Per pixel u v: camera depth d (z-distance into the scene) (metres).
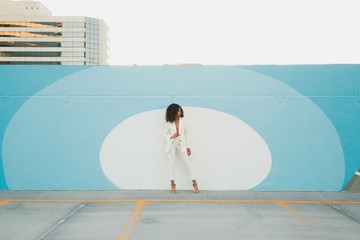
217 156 7.44
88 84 7.50
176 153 7.46
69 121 7.50
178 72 7.49
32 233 4.78
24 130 7.50
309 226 5.10
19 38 129.00
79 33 131.25
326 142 7.38
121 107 7.50
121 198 6.77
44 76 7.50
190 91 7.46
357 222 5.30
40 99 7.50
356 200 6.65
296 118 7.40
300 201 6.57
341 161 7.35
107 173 7.48
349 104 7.35
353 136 7.35
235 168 7.43
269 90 7.43
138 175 7.48
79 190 7.44
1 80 7.48
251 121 7.43
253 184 7.42
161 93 7.48
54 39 130.50
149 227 5.03
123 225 5.12
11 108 7.50
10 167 7.49
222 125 7.46
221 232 4.82
